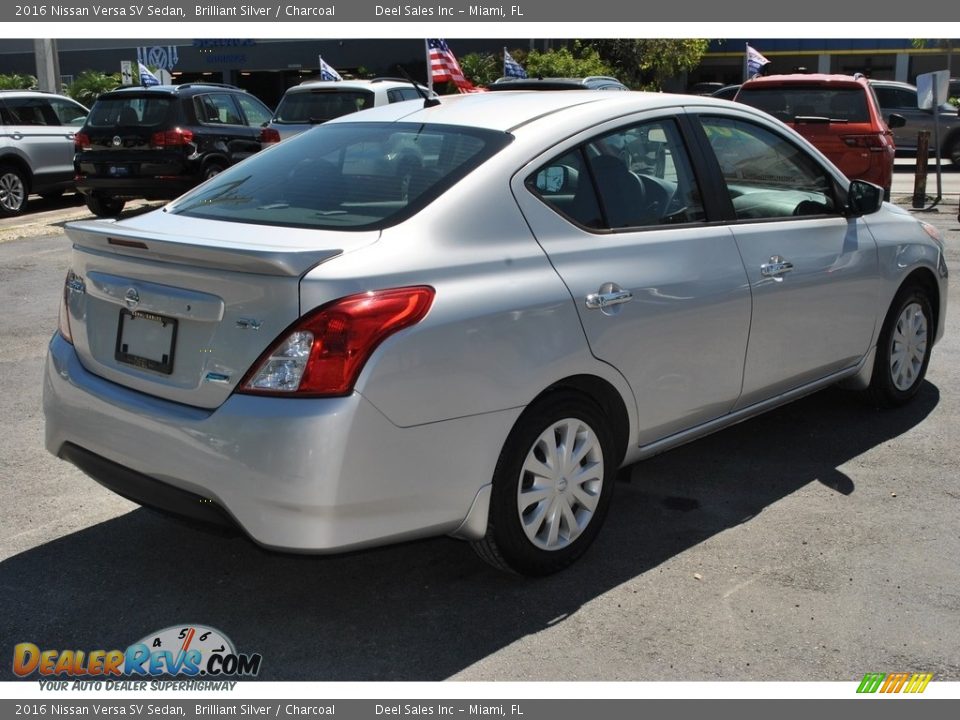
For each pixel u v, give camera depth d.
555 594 3.59
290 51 36.97
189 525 3.27
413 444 3.09
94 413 3.42
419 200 3.38
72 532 4.07
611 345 3.62
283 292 2.97
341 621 3.43
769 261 4.30
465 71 30.02
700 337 3.99
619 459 3.89
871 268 4.92
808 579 3.67
